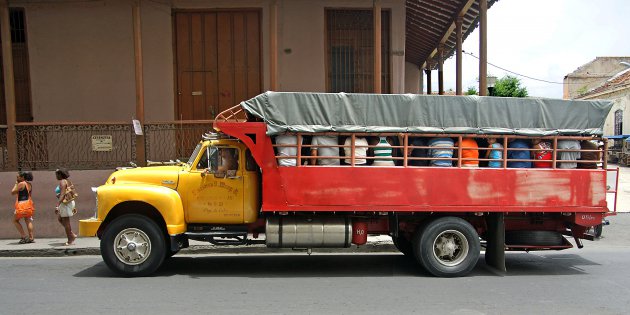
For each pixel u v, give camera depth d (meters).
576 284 6.89
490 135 7.27
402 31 12.63
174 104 12.63
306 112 7.09
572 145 7.42
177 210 7.20
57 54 12.52
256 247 9.54
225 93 12.69
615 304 5.87
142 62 11.88
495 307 5.72
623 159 30.06
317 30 12.56
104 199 7.14
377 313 5.46
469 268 7.27
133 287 6.62
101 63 12.57
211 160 7.39
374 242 9.69
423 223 7.39
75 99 12.57
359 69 12.69
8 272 7.71
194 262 8.52
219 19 12.66
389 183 7.12
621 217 12.82
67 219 9.94
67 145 11.81
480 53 11.37
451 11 13.95
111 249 7.14
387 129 7.14
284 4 12.52
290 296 6.18
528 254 9.33
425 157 7.30
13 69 12.37
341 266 8.19
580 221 7.38
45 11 12.47
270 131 7.02
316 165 7.16
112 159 11.73
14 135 11.04
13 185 10.92
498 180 7.21
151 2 12.48
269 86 12.52
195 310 5.55
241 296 6.18
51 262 8.65
